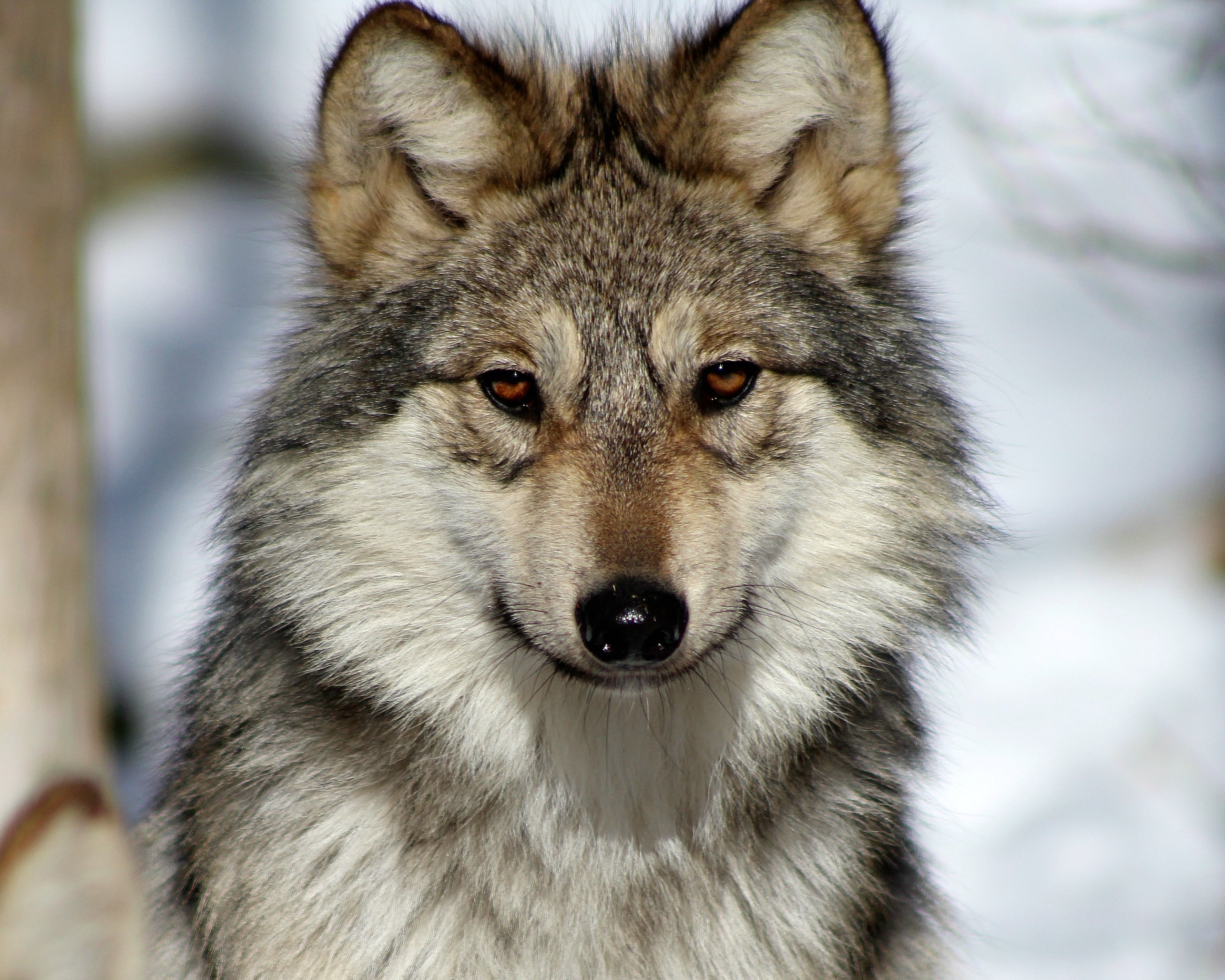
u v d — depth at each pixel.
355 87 7.73
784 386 7.68
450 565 7.69
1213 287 18.53
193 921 7.82
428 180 7.98
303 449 7.70
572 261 7.70
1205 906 11.31
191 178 21.67
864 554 7.92
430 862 7.55
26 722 3.81
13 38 3.79
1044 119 16.59
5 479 3.75
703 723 7.86
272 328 14.70
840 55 7.88
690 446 7.45
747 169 8.13
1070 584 15.46
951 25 18.42
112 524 15.48
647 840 7.79
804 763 7.95
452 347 7.60
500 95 7.77
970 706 13.87
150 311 18.80
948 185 18.45
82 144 4.05
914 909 8.31
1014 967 10.80
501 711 7.81
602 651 6.96
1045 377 17.83
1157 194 17.20
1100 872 11.75
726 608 7.34
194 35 22.53
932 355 8.35
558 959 7.61
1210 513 15.88
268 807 7.55
